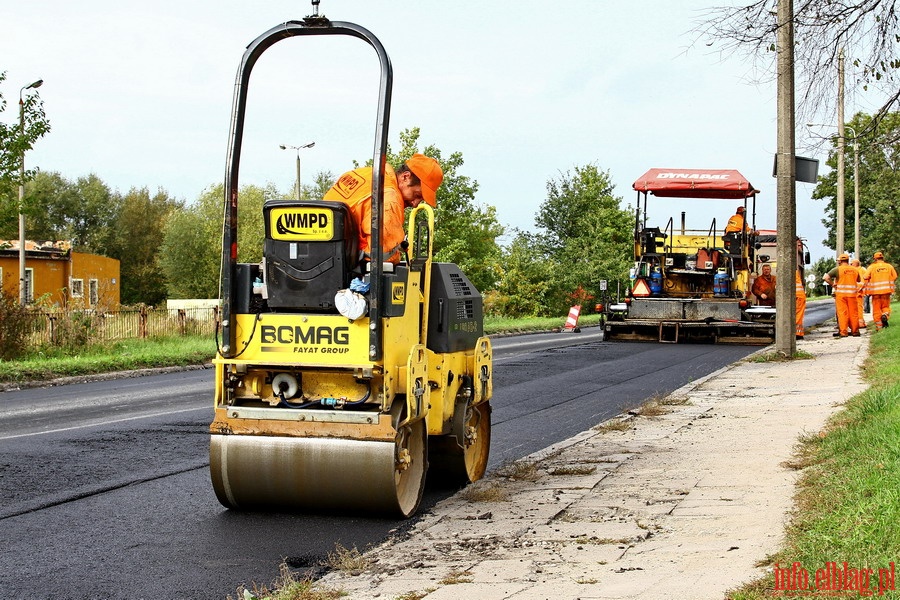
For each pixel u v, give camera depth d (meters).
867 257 59.28
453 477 9.39
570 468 9.54
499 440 11.99
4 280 47.97
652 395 16.27
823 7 10.48
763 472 8.77
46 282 50.81
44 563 6.69
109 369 22.67
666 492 8.25
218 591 6.07
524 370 20.92
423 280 8.48
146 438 12.16
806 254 28.97
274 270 7.79
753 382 16.91
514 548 6.73
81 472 9.91
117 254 97.19
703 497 7.94
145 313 29.19
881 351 20.16
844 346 23.75
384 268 7.73
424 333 8.46
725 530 6.77
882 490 6.61
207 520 7.94
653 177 29.62
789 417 12.32
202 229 86.31
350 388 7.87
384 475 7.57
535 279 53.72
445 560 6.51
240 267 7.95
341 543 7.20
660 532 6.92
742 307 28.97
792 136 21.39
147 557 6.84
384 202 8.12
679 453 10.16
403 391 7.86
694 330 30.22
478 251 40.78
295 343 7.77
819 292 99.81
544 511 7.84
